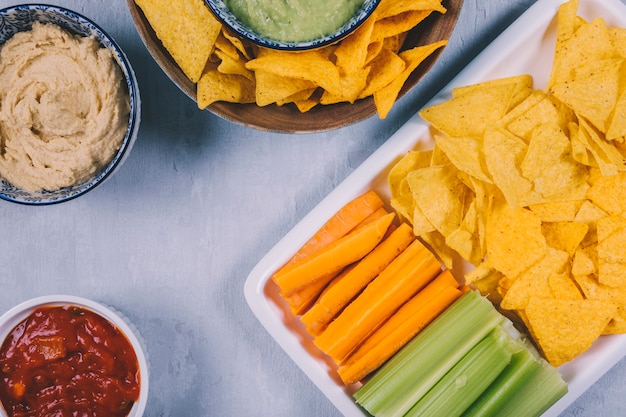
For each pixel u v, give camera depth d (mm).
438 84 629
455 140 573
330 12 530
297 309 610
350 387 618
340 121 566
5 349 597
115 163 569
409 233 602
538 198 580
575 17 585
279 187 638
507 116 585
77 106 562
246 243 641
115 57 563
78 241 641
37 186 570
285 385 644
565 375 603
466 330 591
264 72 543
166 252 641
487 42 627
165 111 634
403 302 608
